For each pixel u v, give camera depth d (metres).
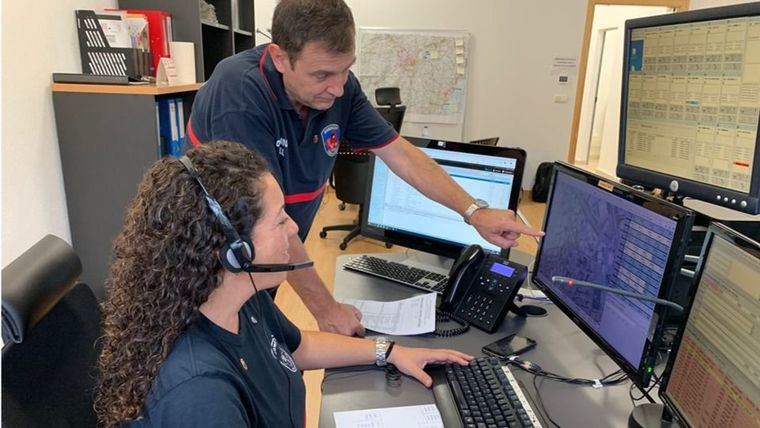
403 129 5.80
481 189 1.51
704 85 1.10
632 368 0.93
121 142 2.03
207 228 0.69
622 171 1.39
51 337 0.73
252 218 0.72
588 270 1.11
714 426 0.73
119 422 0.69
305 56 1.11
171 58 2.50
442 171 1.50
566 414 0.97
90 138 2.02
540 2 5.36
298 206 1.49
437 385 1.06
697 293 0.82
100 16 2.11
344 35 1.10
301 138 1.39
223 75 1.25
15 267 0.72
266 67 1.25
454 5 5.41
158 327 0.70
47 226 1.97
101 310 0.81
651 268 0.90
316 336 1.16
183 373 0.69
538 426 0.90
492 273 1.37
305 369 1.12
